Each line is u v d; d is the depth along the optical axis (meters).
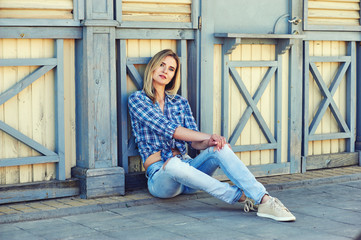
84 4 4.50
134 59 4.82
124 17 4.74
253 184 4.13
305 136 5.83
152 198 4.62
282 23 5.59
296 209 4.40
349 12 6.00
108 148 4.66
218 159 4.21
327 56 5.90
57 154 4.55
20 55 4.37
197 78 5.13
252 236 3.63
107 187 4.64
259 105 5.55
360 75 6.17
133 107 4.57
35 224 3.94
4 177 4.38
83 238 3.59
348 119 6.15
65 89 4.60
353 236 3.62
